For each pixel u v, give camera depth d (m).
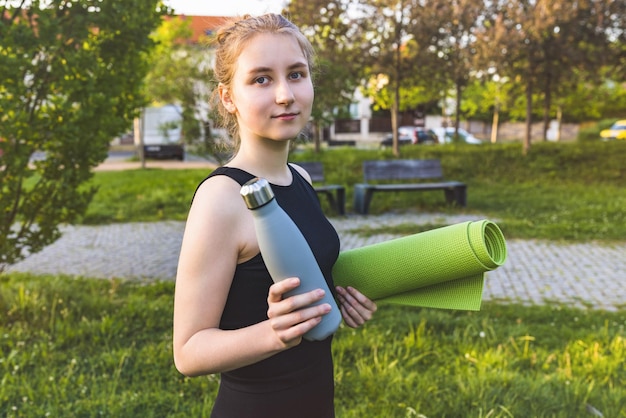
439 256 1.34
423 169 11.41
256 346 1.09
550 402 2.98
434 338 4.01
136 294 5.11
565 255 6.95
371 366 3.46
